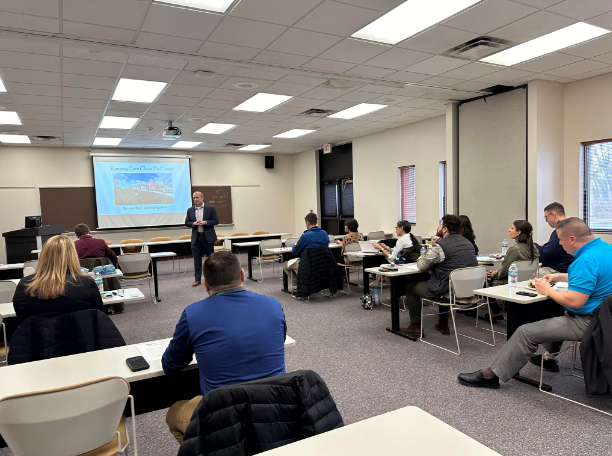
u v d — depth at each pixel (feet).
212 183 37.35
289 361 11.30
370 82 17.60
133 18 10.99
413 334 13.29
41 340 6.41
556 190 18.66
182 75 15.92
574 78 17.79
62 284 6.89
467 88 19.02
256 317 5.09
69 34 11.84
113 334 6.93
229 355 4.83
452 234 12.26
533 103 17.99
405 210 28.84
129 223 33.73
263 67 15.25
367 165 31.76
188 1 10.28
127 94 18.34
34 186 30.71
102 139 29.07
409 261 16.28
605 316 7.36
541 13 11.44
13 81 15.78
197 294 20.49
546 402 8.55
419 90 19.16
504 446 7.03
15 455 4.53
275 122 25.53
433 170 25.77
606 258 7.89
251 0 10.25
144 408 6.55
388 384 9.70
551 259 12.07
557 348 9.91
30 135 26.30
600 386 7.62
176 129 23.88
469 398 8.85
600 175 17.88
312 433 3.83
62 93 17.54
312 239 17.70
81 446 4.70
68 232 31.71
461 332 13.43
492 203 20.13
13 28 11.36
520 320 9.81
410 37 12.96
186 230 35.99
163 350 6.33
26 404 4.24
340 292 20.15
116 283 16.89
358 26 11.91
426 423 3.51
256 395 3.83
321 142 34.45
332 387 9.62
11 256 25.08
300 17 11.25
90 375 5.42
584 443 7.06
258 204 39.73
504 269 13.16
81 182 32.24
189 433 3.65
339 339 13.06
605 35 13.19
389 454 3.04
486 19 11.78
